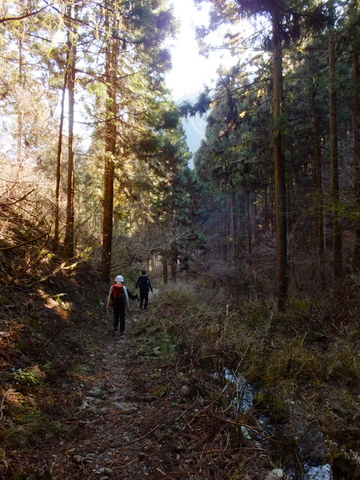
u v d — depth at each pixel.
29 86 8.63
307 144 14.72
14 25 5.38
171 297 10.91
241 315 7.95
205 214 33.00
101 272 11.96
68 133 9.73
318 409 3.81
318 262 11.07
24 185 7.14
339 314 6.57
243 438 3.30
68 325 6.61
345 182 9.93
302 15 8.25
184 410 3.90
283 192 9.52
